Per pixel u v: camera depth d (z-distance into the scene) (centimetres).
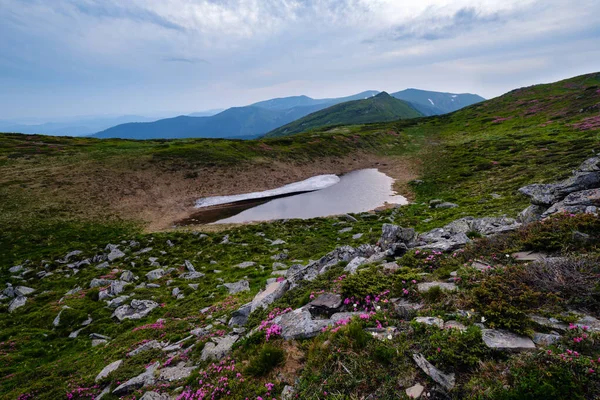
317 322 1034
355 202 5888
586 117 8394
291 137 11438
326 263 2023
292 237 3925
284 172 8369
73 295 2559
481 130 11088
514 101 14250
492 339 698
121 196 5684
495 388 566
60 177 5778
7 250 3612
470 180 5722
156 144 9338
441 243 1522
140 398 1052
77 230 4353
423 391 627
